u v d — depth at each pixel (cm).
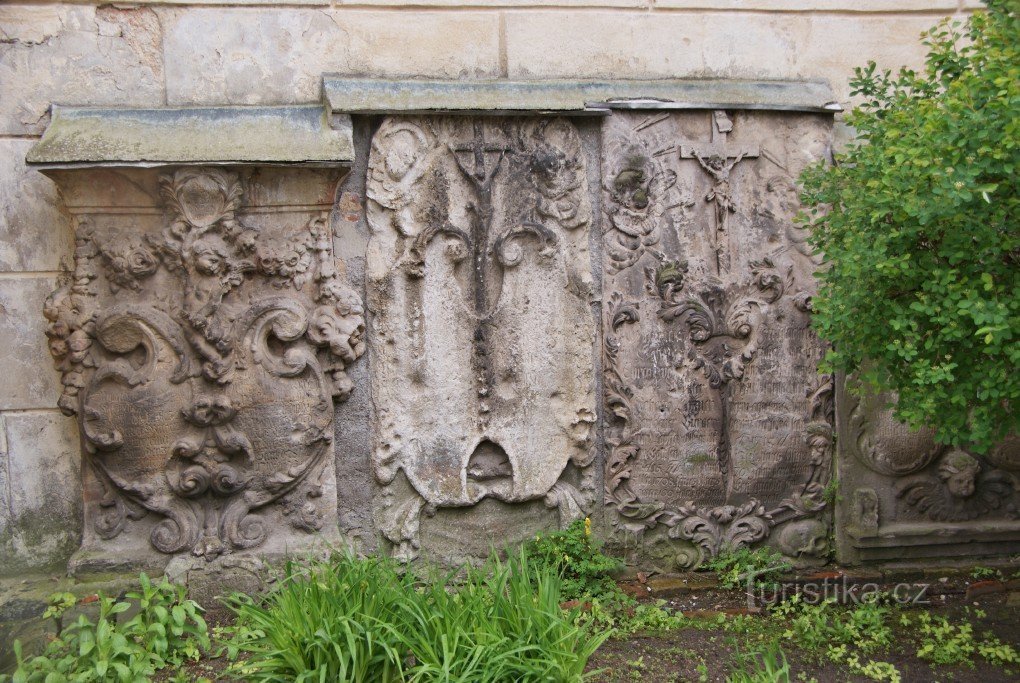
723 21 447
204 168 390
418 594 351
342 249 417
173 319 401
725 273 441
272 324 407
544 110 419
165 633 353
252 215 406
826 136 446
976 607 424
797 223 439
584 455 441
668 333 439
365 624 321
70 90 400
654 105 430
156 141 389
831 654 371
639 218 434
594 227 436
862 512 450
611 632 361
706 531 447
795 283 446
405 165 414
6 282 399
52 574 405
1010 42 335
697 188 438
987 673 361
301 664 319
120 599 394
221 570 406
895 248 338
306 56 418
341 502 425
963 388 332
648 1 440
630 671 356
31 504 405
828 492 452
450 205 421
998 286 326
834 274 369
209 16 409
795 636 390
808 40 454
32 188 398
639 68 442
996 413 340
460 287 427
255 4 412
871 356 362
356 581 344
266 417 407
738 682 334
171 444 404
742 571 442
